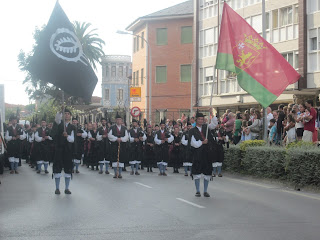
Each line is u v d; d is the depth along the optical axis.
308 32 29.83
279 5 32.25
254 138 20.03
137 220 8.77
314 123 16.03
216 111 40.59
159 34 49.75
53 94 61.06
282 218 8.95
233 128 20.88
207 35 40.31
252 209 10.02
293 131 17.33
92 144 22.23
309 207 10.30
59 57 11.95
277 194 12.54
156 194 12.52
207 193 12.09
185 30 48.56
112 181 16.19
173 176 18.64
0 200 11.43
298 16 30.56
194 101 41.44
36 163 20.59
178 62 48.78
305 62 29.84
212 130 12.55
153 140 21.52
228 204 10.72
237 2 36.19
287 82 17.28
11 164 19.53
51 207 10.33
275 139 19.36
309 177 13.30
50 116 52.78
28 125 26.22
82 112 49.75
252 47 17.05
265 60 17.22
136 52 53.97
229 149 18.44
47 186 14.49
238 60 16.92
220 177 17.56
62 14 12.19
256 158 16.41
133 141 19.84
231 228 8.02
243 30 16.89
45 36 12.02
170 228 8.04
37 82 60.91
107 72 78.81
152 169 23.42
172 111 47.06
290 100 32.47
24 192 12.98
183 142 16.42
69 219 8.90
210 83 39.97
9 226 8.26
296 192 12.99
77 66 12.08
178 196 12.11
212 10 39.75
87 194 12.54
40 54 11.99
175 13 48.38
